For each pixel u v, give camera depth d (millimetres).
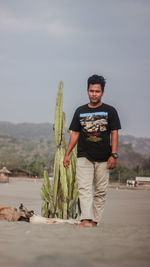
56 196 6270
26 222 5266
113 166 4777
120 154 198125
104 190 4965
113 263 2205
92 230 3824
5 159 123375
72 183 6398
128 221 9586
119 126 4738
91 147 4789
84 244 2838
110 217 11273
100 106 4742
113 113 4719
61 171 6191
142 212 13922
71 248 2656
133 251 2572
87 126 4746
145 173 108750
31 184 64125
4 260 2238
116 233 3555
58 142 6293
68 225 4707
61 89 6250
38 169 100938
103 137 4750
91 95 4691
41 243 2887
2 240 3051
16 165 119000
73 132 4953
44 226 4316
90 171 4852
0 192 32188
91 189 4859
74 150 6492
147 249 2658
